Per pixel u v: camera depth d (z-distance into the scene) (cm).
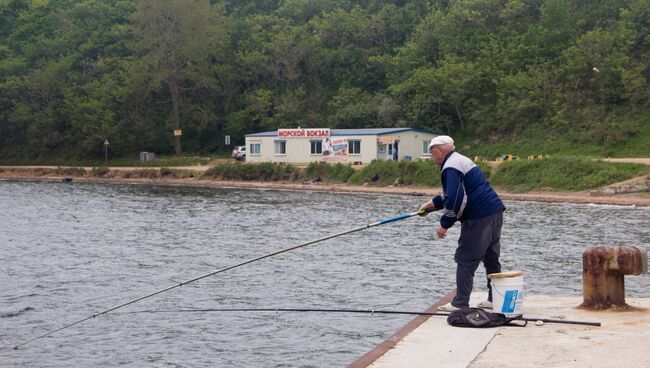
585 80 7844
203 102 10306
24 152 10750
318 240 1226
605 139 6944
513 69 8394
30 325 1747
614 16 8619
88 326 1725
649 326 1025
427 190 5781
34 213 4609
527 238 3073
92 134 9981
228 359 1441
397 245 2944
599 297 1140
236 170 7319
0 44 12288
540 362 868
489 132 8144
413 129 7494
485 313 1059
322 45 10681
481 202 1080
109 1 13462
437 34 9556
